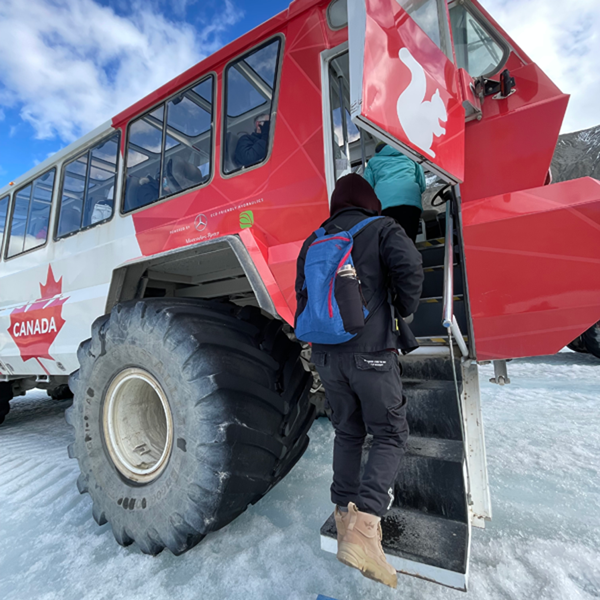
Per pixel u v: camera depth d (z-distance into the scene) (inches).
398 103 50.4
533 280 57.4
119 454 77.4
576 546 62.9
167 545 64.3
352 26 47.6
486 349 63.7
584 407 131.6
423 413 66.7
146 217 101.4
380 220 56.9
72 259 121.4
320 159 73.5
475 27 80.1
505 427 116.7
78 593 61.0
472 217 61.4
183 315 71.6
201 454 61.7
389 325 54.4
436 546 50.5
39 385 172.4
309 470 97.3
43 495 96.5
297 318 57.4
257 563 64.2
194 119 96.0
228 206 85.2
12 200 157.6
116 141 115.1
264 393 68.6
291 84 78.4
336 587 57.5
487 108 68.9
